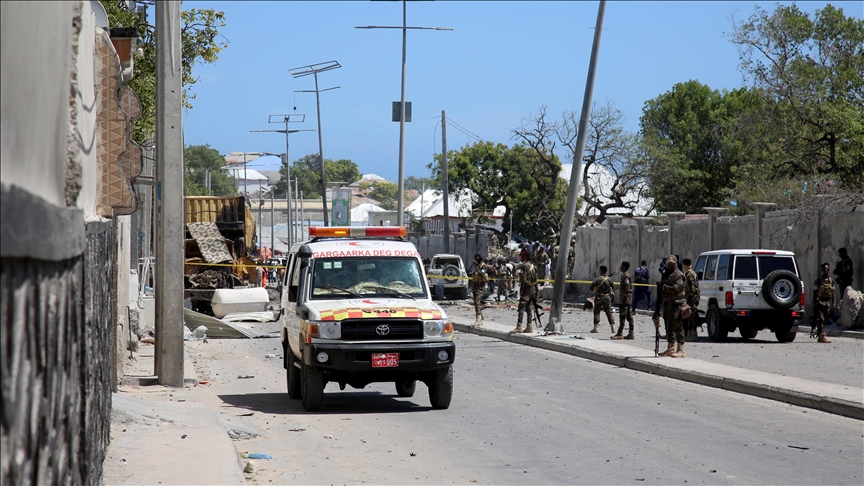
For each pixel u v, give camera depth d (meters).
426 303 12.19
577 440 9.70
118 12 21.75
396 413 11.72
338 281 12.42
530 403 12.62
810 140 39.56
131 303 19.17
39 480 2.97
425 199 112.88
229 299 30.11
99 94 9.08
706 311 22.61
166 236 13.69
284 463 8.48
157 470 7.38
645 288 34.06
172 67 13.46
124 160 9.20
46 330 3.05
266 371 16.95
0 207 2.19
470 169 68.00
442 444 9.49
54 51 3.20
